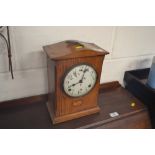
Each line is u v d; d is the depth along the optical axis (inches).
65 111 26.7
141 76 39.6
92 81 26.4
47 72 28.5
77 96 26.4
